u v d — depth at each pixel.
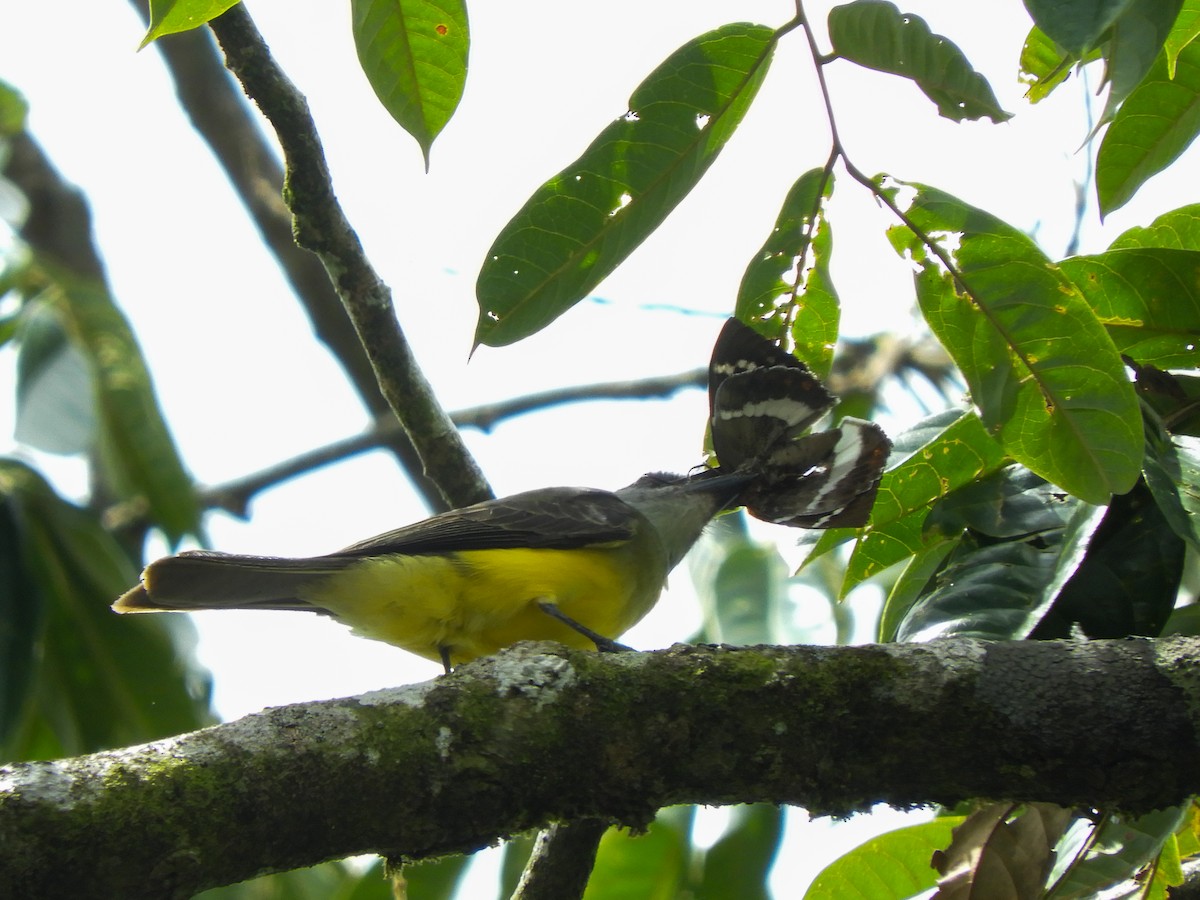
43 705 10.88
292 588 8.51
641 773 5.45
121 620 10.98
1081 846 6.87
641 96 5.87
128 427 11.48
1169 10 4.62
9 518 10.77
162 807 4.79
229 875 4.95
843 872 7.78
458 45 5.65
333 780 5.10
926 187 5.83
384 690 5.43
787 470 7.68
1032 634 6.32
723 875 10.12
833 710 5.48
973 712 5.45
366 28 5.63
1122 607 6.27
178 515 11.64
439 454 9.15
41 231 17.16
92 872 4.67
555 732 5.39
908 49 5.60
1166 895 7.03
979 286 5.95
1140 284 6.69
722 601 10.68
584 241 6.11
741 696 5.50
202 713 11.18
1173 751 5.34
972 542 6.80
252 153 15.03
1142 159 6.36
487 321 6.18
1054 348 5.94
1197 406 6.71
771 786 5.53
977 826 6.78
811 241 6.68
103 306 11.41
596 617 8.91
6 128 15.29
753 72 5.81
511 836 5.51
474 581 8.50
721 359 7.60
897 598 7.31
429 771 5.23
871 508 7.04
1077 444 6.05
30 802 4.63
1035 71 6.34
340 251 8.07
